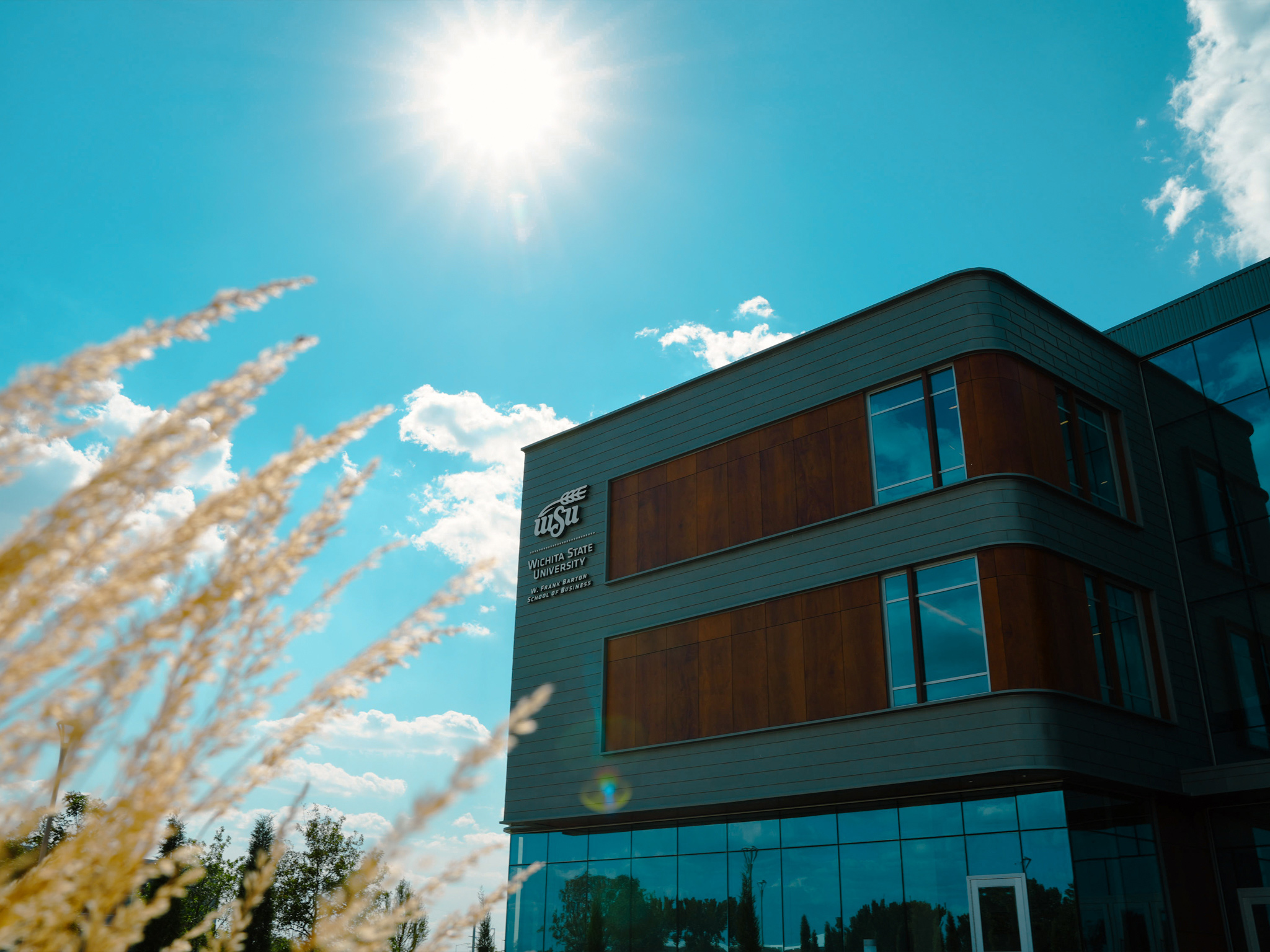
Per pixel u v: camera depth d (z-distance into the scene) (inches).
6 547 54.7
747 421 946.7
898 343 845.8
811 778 787.4
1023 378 797.2
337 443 67.6
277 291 64.6
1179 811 765.3
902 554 789.9
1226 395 868.0
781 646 850.8
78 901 58.1
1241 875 745.0
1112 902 669.9
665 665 935.0
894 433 831.7
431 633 69.6
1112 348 912.3
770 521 898.1
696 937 846.5
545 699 67.5
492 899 73.1
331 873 1034.1
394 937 69.7
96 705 59.7
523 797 1000.9
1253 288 868.6
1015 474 749.9
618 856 931.3
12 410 53.3
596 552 1042.7
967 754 701.9
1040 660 698.8
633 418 1061.1
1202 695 824.9
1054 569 745.0
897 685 764.0
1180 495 882.8
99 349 56.4
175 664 61.7
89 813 59.3
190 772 61.6
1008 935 671.8
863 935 744.3
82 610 55.5
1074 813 679.1
